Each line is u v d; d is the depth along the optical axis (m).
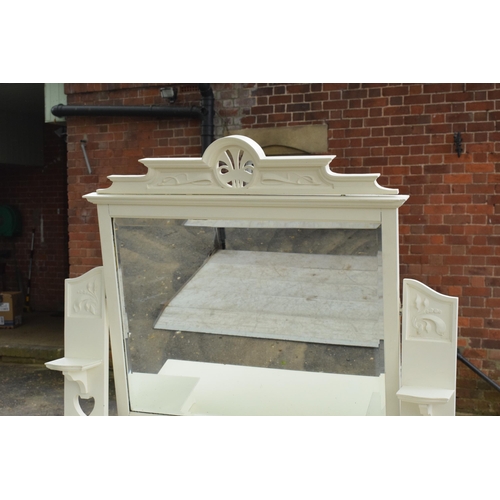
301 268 2.99
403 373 2.93
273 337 3.14
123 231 3.23
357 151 5.08
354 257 2.88
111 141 5.82
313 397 3.13
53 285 9.65
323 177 2.81
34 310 9.70
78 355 3.43
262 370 3.21
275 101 5.29
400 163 4.97
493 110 4.74
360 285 2.91
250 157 2.89
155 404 3.41
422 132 4.91
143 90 5.70
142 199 3.09
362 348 3.00
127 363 3.41
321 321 3.03
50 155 9.52
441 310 2.86
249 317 3.16
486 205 4.80
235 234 3.06
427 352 2.89
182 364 3.33
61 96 6.06
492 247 4.81
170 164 3.01
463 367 4.98
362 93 5.04
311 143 5.19
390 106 4.97
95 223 5.96
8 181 9.77
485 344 4.89
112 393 5.76
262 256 3.04
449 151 4.86
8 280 9.78
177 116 5.51
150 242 3.20
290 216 2.90
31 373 6.59
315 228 2.91
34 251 9.72
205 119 5.39
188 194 3.02
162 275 3.23
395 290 2.84
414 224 4.96
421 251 4.96
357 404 3.07
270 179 2.88
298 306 3.05
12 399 5.76
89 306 3.39
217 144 2.91
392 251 2.79
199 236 3.12
